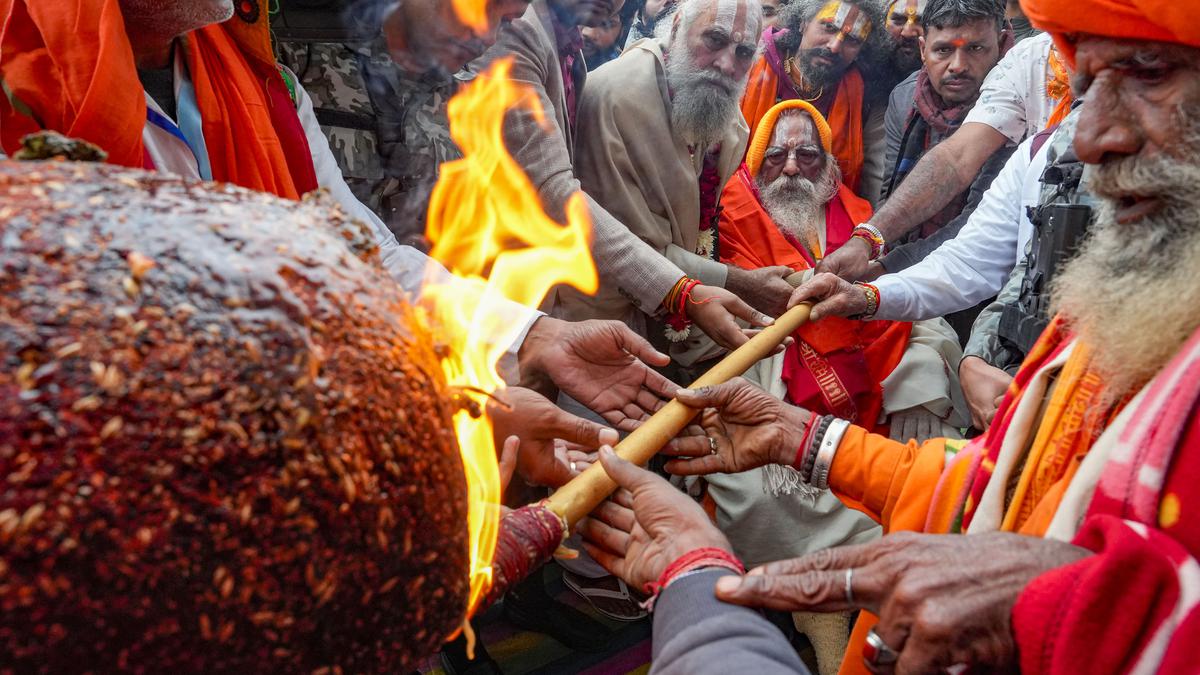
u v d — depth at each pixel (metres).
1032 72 2.46
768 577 0.81
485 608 0.81
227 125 1.19
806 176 2.68
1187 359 0.76
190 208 0.48
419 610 0.55
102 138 0.95
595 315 2.18
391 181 1.81
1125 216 0.86
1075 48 0.89
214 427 0.43
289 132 1.33
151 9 1.01
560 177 1.96
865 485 1.22
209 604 0.44
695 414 1.32
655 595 0.89
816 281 1.92
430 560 0.54
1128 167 0.83
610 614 2.10
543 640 2.17
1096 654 0.67
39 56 0.96
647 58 2.28
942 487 1.09
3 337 0.40
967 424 2.34
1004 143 2.53
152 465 0.41
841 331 2.22
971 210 2.53
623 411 1.51
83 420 0.40
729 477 2.11
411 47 1.76
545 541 0.88
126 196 0.47
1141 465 0.75
